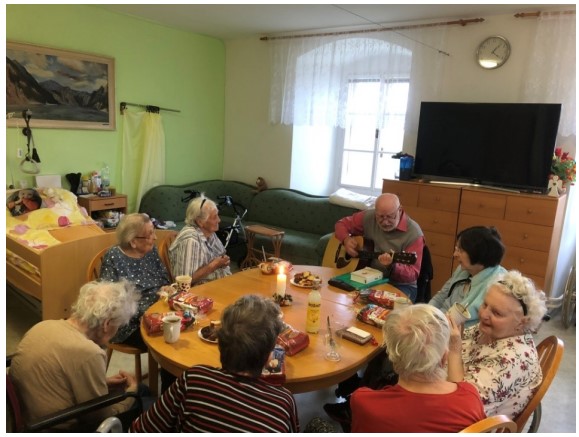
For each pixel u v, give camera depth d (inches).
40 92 151.9
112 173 179.8
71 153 164.9
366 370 81.7
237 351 44.7
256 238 176.7
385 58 169.6
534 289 56.3
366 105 188.2
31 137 151.7
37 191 135.8
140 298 85.0
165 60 189.9
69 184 164.7
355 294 85.1
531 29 140.3
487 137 142.3
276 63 195.8
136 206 190.5
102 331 60.4
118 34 171.8
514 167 138.2
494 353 55.9
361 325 72.7
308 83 187.9
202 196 100.0
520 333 56.4
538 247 129.3
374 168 191.6
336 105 181.8
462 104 145.8
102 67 167.8
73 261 107.8
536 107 132.6
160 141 191.5
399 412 42.8
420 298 101.7
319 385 59.1
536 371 55.0
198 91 206.7
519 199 130.3
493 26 146.5
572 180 132.1
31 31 147.9
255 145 211.9
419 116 158.6
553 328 133.8
